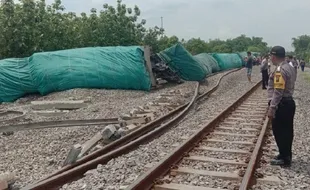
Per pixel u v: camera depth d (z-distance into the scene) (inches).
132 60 800.3
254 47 4857.3
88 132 410.9
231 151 311.1
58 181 236.7
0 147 370.9
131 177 246.5
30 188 215.3
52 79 758.5
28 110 588.4
